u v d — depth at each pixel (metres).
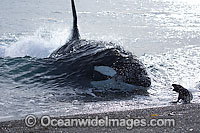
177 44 58.38
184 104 25.22
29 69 37.06
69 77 34.81
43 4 117.06
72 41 43.47
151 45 57.19
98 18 91.81
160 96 30.77
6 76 35.47
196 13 110.31
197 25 83.06
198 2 155.88
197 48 55.09
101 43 39.47
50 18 89.31
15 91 31.47
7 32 66.62
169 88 33.44
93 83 33.53
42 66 37.62
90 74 34.38
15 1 120.44
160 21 89.25
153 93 31.83
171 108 23.38
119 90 32.72
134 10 115.12
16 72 36.44
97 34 68.44
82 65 35.59
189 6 136.00
